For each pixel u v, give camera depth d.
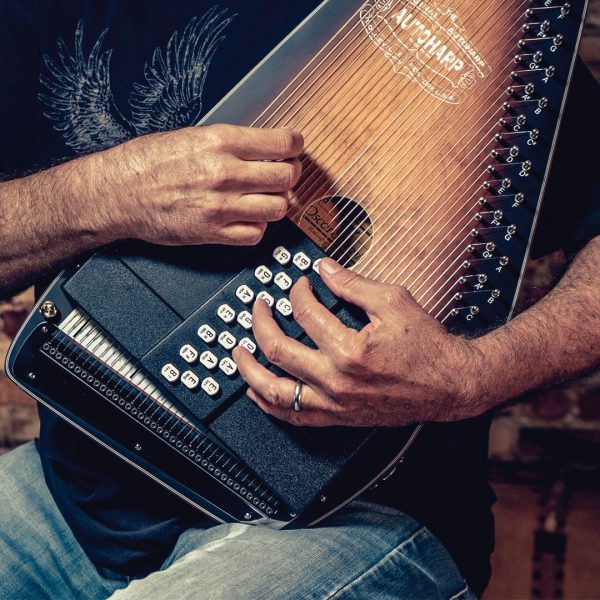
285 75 1.01
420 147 0.98
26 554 1.20
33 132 1.22
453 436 1.11
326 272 0.93
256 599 0.95
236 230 0.93
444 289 0.97
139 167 0.94
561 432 1.89
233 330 0.96
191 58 1.15
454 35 1.01
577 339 1.02
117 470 1.15
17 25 1.18
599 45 1.75
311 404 0.93
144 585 0.98
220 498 1.02
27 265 1.04
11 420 1.99
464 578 1.16
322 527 1.06
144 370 0.98
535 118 0.99
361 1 1.03
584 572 1.76
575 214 1.12
